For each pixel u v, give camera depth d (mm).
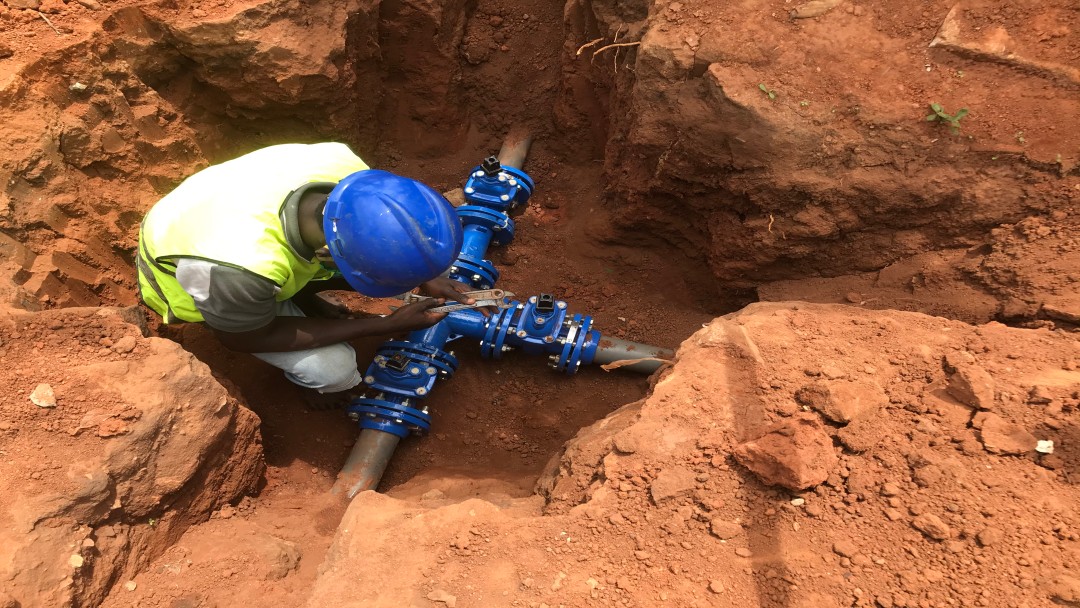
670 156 3055
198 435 2141
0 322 2086
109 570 1854
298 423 3039
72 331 2164
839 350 2178
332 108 3553
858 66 2744
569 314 3521
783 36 2803
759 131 2760
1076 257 2396
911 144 2654
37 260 2434
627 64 3238
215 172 2301
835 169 2756
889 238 2855
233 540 2125
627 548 1808
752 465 1865
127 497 1966
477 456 3117
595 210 3885
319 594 1767
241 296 2127
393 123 4305
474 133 4488
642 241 3674
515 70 4309
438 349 3088
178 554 2041
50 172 2561
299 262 2309
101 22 2844
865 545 1720
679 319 3613
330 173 2408
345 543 1893
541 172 4340
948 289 2637
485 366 3439
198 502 2193
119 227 2801
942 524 1694
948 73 2686
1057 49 2609
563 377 3387
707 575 1721
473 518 1921
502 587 1742
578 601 1692
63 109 2688
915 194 2686
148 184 2992
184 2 3043
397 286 2236
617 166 3607
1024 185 2576
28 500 1790
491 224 3697
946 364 2070
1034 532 1660
